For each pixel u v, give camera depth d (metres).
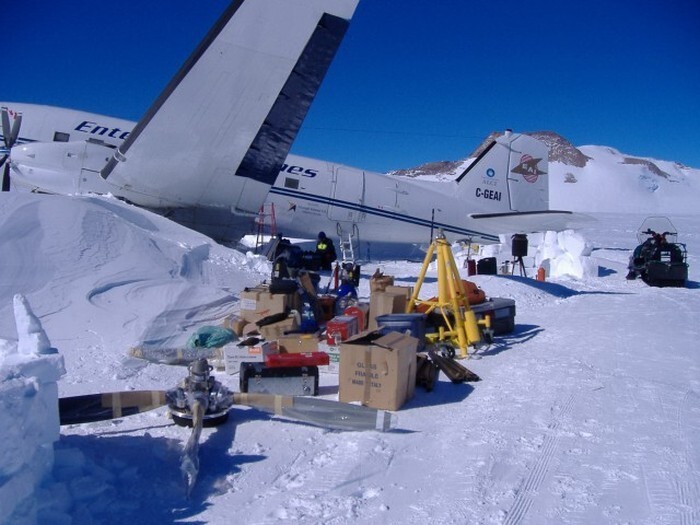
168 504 3.18
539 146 20.06
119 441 3.89
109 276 7.25
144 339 6.28
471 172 19.30
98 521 2.96
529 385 5.38
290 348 5.84
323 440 4.08
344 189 17.41
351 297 7.98
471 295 7.55
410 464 3.72
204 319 7.13
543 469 3.64
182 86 11.92
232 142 12.51
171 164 12.59
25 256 7.04
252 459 3.75
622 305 10.63
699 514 3.09
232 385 5.19
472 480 3.48
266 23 11.84
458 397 5.07
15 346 3.21
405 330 6.15
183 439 3.97
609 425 4.38
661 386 5.37
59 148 13.82
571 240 16.62
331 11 12.12
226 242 13.80
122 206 10.45
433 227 18.64
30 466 2.78
